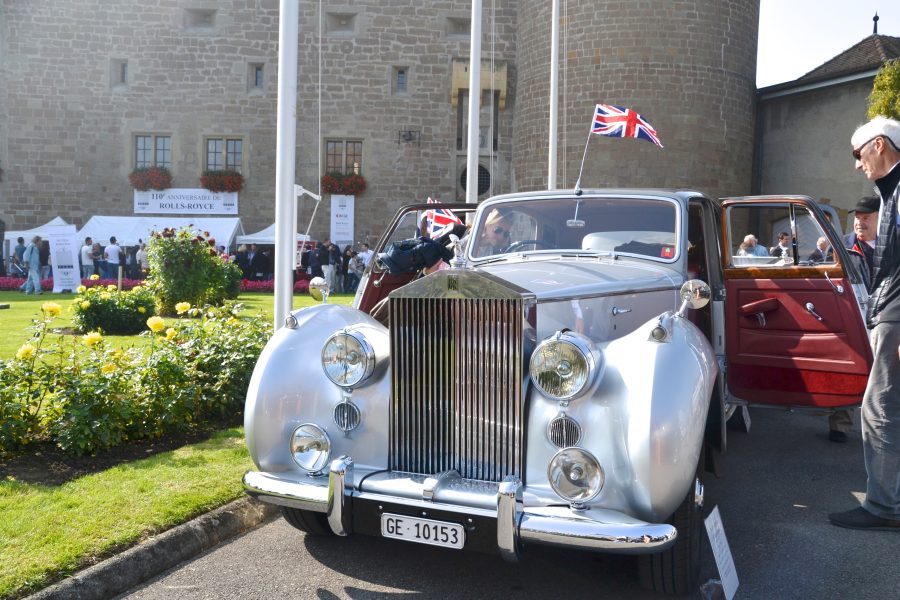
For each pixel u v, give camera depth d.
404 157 28.83
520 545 2.87
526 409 3.13
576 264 4.27
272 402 3.49
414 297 3.26
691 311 4.31
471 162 11.67
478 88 11.63
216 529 3.86
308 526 3.85
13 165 28.69
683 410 2.93
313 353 3.60
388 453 3.35
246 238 26.70
